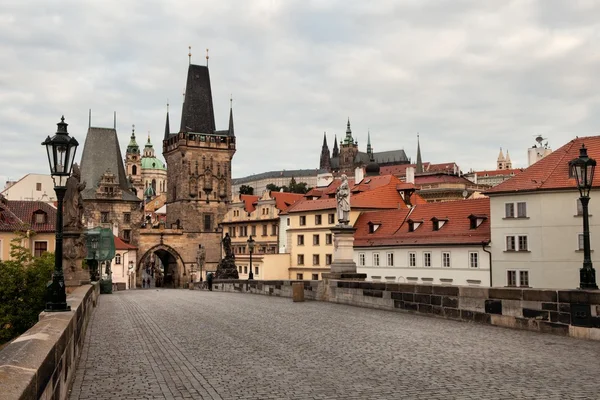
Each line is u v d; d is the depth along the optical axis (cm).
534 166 7019
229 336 2125
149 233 14688
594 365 1520
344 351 1769
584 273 2034
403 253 8094
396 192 10200
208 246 15450
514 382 1327
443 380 1355
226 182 15938
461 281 7331
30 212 8831
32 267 5503
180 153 15650
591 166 2061
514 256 6850
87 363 1602
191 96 16075
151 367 1539
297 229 10825
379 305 3231
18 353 791
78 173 4088
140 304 3875
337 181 11994
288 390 1269
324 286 3894
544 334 2100
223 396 1220
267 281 5119
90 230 5681
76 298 2008
